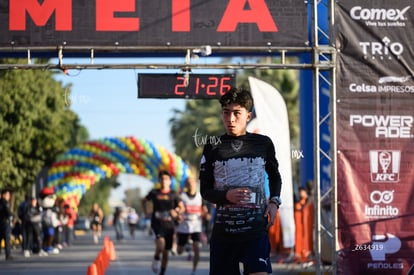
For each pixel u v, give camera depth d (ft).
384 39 42.93
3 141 91.76
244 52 47.83
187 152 199.62
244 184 27.50
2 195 75.10
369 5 42.93
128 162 96.32
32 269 65.00
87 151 94.84
